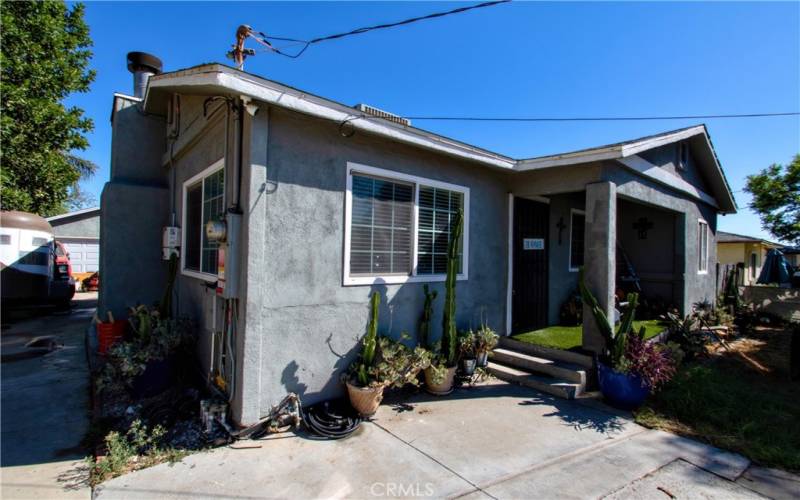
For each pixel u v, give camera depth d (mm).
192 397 4051
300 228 3760
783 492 2699
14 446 3225
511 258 6230
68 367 5539
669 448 3354
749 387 4988
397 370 3975
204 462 2953
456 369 4750
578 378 4719
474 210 5715
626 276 8688
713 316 8203
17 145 10820
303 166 3783
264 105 3465
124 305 6320
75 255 16156
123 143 6598
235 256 3484
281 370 3627
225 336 3807
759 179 12727
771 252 12273
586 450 3287
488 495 2602
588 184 5281
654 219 8609
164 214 6668
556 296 7281
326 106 3695
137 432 3164
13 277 9281
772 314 9188
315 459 3029
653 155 6551
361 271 4383
